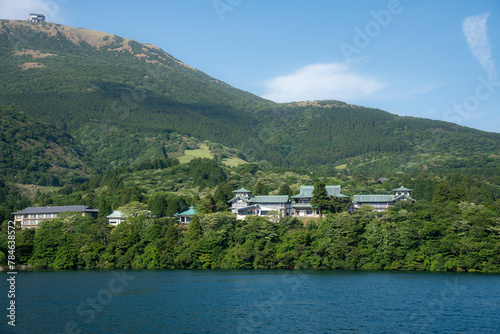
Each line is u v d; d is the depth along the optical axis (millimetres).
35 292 129375
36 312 106938
